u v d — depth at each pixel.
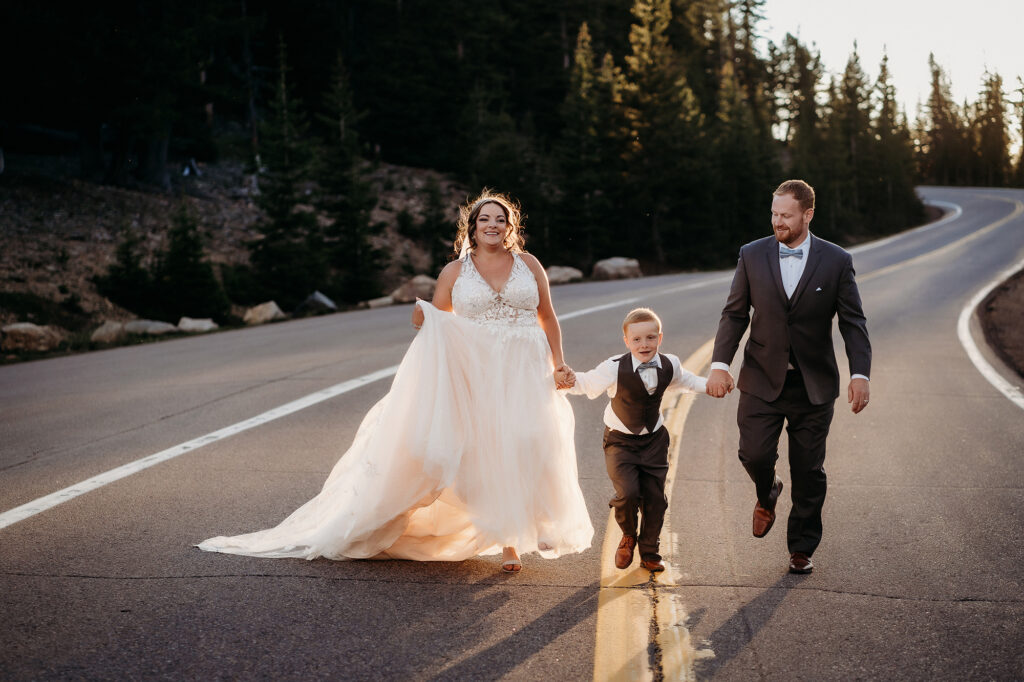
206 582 4.39
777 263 4.55
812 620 3.91
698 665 3.46
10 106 34.75
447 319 4.77
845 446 7.52
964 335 14.84
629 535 4.56
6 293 21.34
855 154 85.19
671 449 7.32
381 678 3.34
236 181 43.03
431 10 60.41
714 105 73.31
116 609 4.02
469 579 4.50
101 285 23.81
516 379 4.73
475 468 4.62
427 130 54.56
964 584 4.35
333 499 5.00
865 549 4.91
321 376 11.26
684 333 14.63
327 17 59.19
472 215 4.91
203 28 36.62
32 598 4.16
